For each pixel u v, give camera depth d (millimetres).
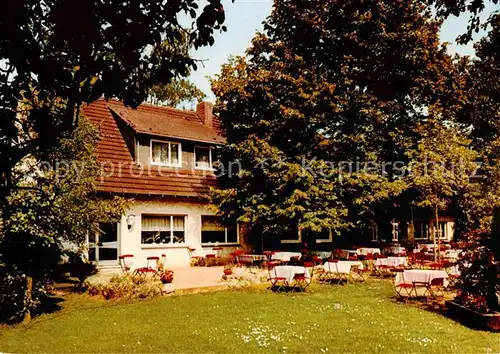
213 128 27375
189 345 8898
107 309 12195
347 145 22109
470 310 10812
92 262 18422
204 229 22969
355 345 8891
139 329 10125
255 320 11039
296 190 19906
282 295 14594
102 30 4281
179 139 22688
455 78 26234
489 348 8688
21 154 4551
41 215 10781
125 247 19562
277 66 22109
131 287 14000
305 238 26438
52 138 4781
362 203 22141
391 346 8820
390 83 10727
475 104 31953
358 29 21828
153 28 4621
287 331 9961
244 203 21766
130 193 19516
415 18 23344
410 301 13766
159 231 21062
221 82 22734
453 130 22969
